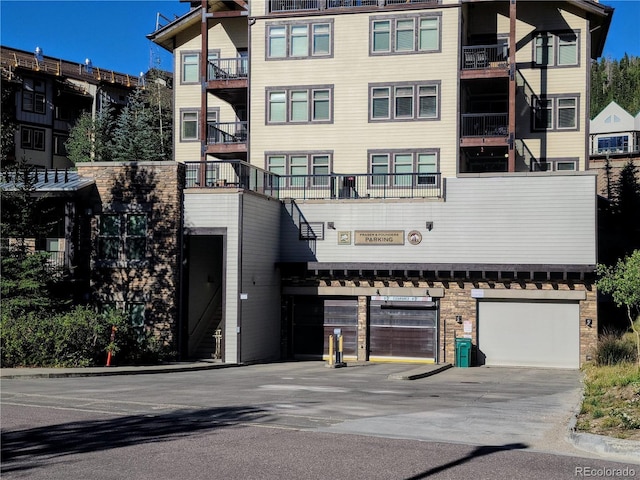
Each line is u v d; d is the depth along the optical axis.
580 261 29.28
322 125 36.25
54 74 58.62
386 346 31.25
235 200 28.11
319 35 36.59
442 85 35.03
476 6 37.56
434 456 9.91
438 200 30.88
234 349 27.78
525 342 29.86
